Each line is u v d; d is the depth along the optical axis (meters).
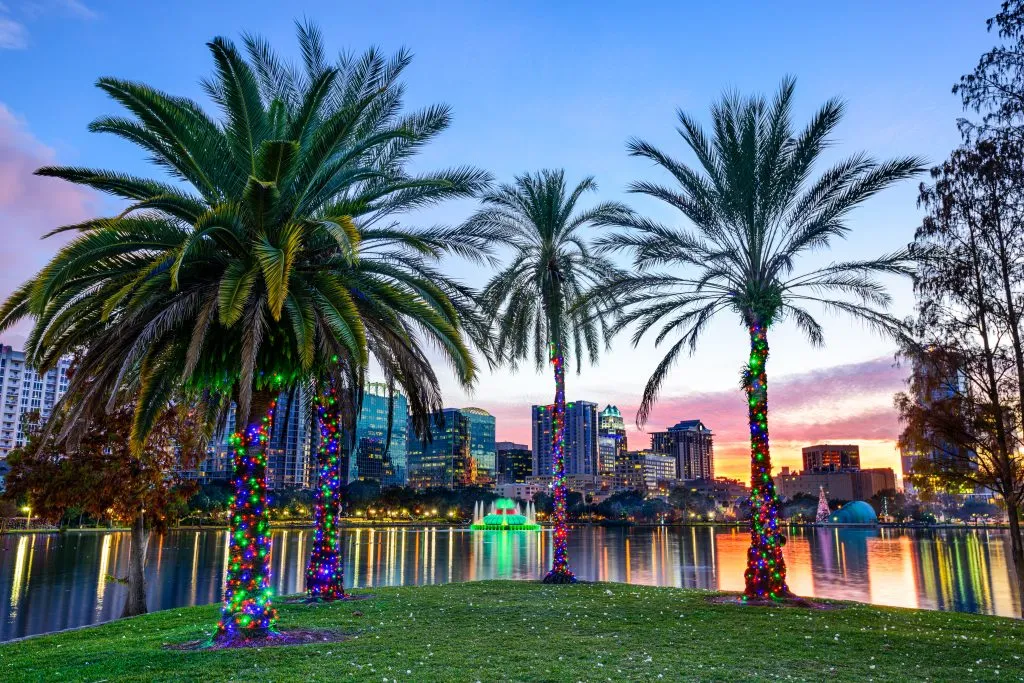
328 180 15.38
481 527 196.12
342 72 18.44
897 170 20.66
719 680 10.52
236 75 14.34
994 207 19.11
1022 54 15.79
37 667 11.95
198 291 14.12
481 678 10.62
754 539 21.25
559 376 28.23
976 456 20.69
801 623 16.08
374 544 94.00
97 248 12.91
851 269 21.78
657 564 55.31
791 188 22.33
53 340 14.53
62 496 22.11
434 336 15.79
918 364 21.48
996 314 19.70
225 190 15.32
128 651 13.20
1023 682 10.45
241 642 13.77
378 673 10.95
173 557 62.16
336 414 21.92
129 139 14.83
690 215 23.08
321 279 14.57
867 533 160.12
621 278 24.38
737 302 22.67
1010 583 41.03
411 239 15.24
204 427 19.86
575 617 16.98
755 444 21.72
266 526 14.90
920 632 14.85
